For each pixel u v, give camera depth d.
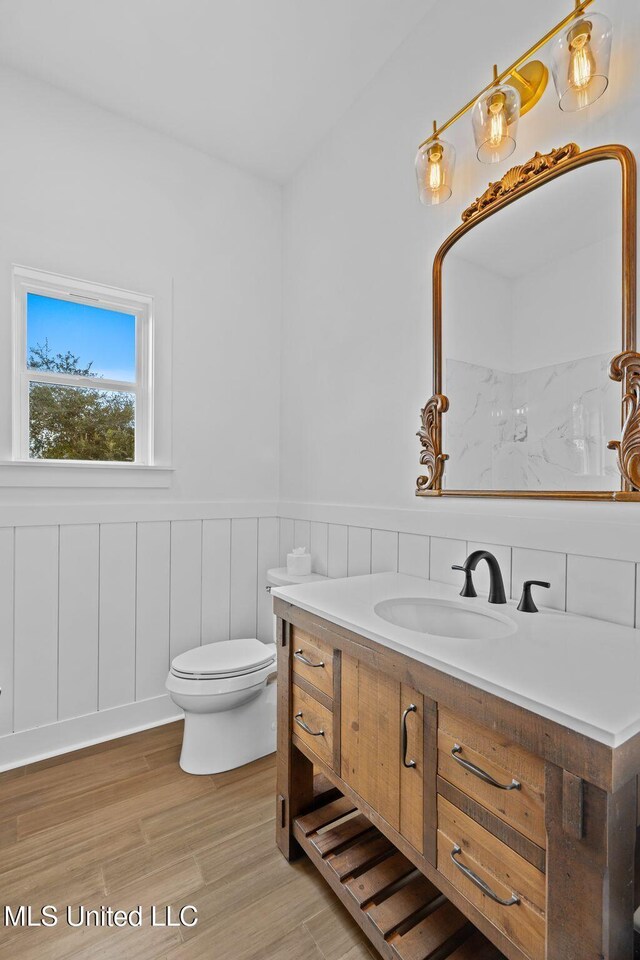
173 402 2.36
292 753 1.41
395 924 1.06
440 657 0.91
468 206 1.58
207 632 2.44
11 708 1.92
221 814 1.60
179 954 1.11
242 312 2.59
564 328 1.26
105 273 2.16
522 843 0.77
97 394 2.24
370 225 2.03
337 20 1.76
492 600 1.31
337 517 2.18
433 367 1.66
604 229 1.18
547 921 0.72
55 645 2.02
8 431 1.94
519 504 1.38
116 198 2.19
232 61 1.93
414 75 1.80
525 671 0.84
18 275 1.99
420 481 1.70
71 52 1.89
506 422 1.40
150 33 1.81
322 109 2.18
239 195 2.58
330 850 1.26
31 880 1.32
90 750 2.02
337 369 2.23
